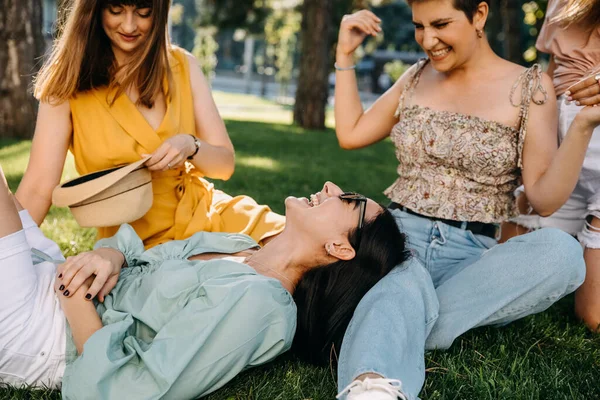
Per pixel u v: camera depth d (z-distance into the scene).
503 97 3.04
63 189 2.79
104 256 2.47
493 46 17.95
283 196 6.12
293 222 2.68
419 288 2.64
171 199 3.24
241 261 2.77
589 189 3.53
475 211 3.08
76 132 3.15
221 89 42.94
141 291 2.47
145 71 3.15
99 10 2.96
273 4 22.14
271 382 2.50
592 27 3.54
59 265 2.42
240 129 14.30
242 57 67.25
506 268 2.73
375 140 3.49
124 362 2.18
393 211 3.22
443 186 3.10
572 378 2.66
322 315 2.61
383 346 2.30
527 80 3.02
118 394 2.16
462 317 2.78
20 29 9.16
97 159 3.14
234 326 2.29
